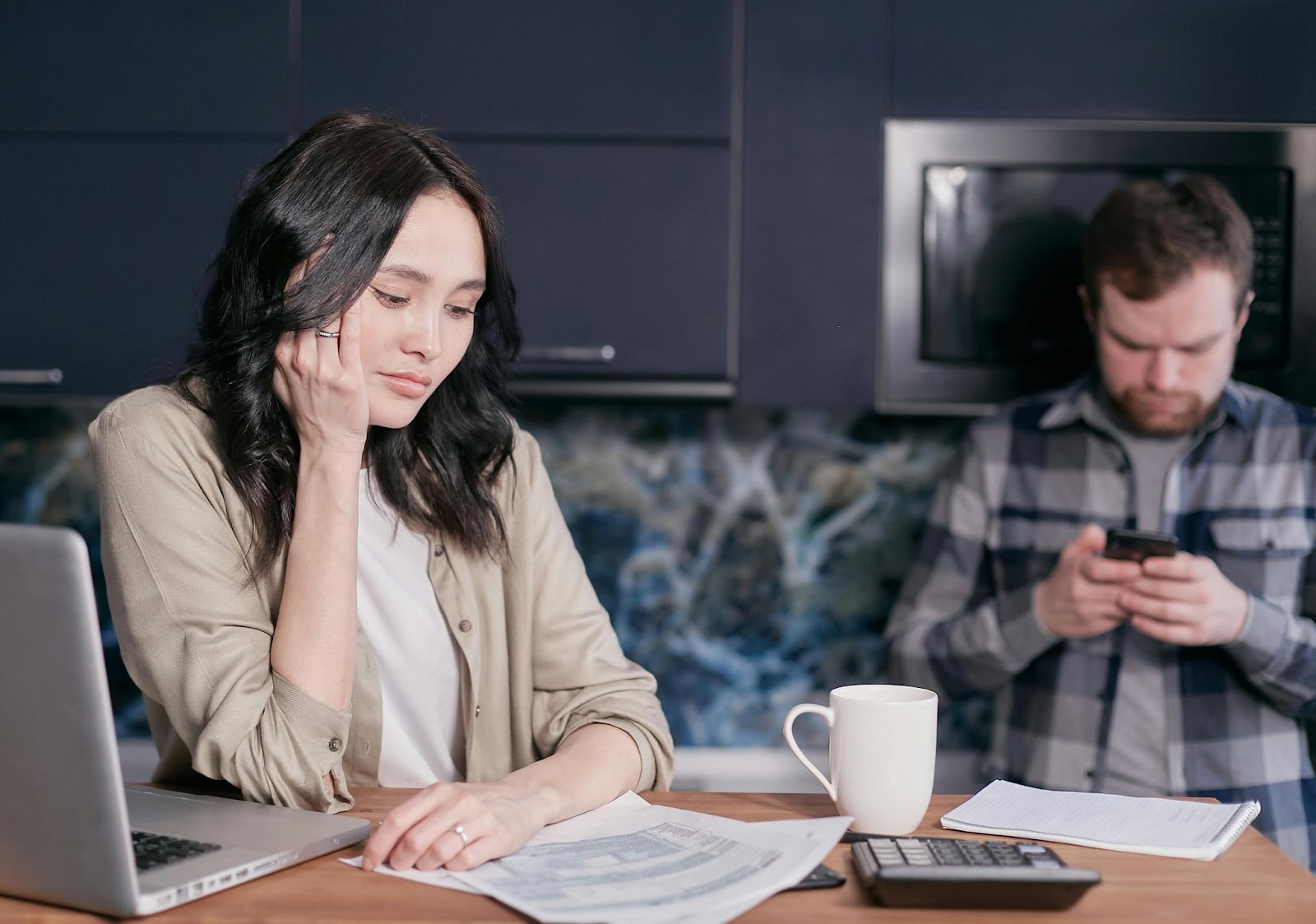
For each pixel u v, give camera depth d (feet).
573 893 2.56
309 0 6.45
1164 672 6.13
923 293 6.54
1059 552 6.35
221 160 6.48
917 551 7.79
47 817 2.45
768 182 6.50
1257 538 6.16
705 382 6.59
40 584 2.31
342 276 3.52
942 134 6.46
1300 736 6.18
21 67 6.49
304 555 3.48
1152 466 6.31
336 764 3.37
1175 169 6.47
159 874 2.60
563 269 6.53
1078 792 3.49
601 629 4.28
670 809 3.22
